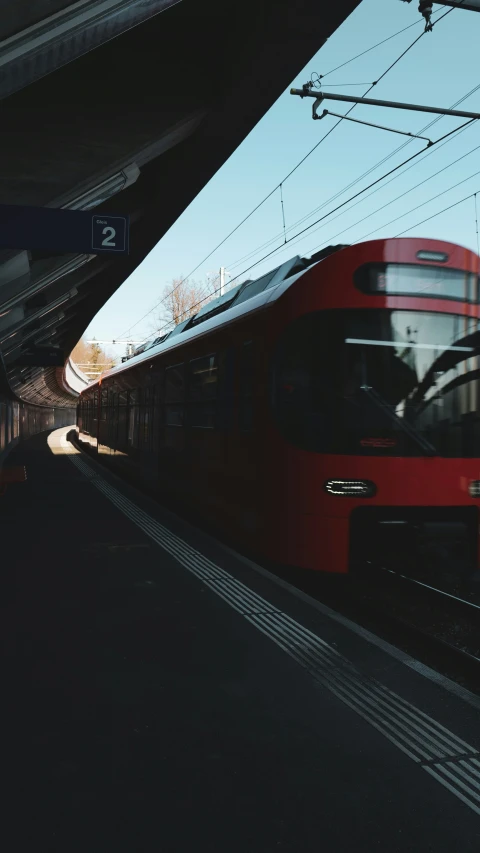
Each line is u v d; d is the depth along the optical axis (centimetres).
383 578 712
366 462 646
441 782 300
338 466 648
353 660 445
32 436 5391
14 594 601
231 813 274
